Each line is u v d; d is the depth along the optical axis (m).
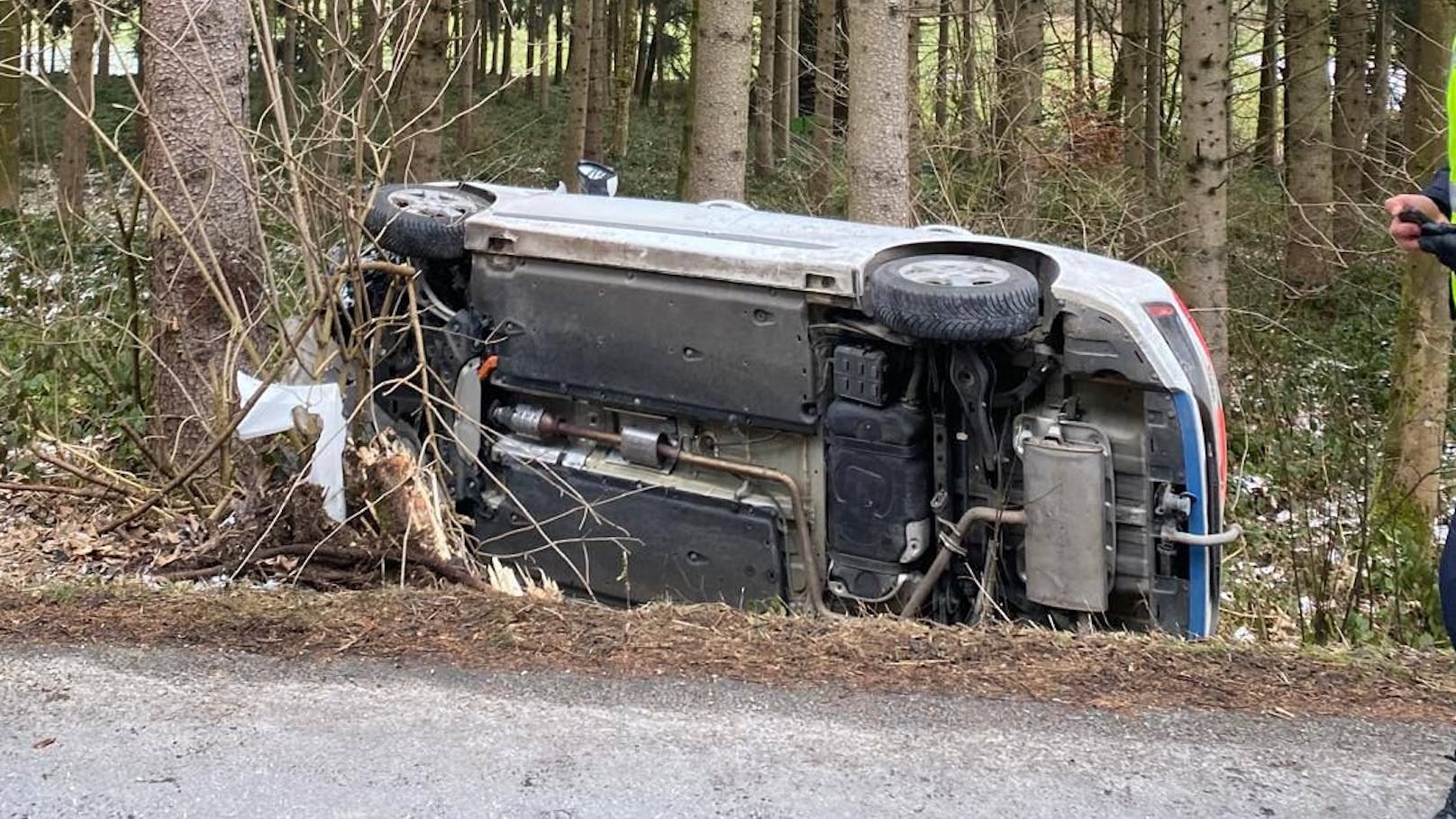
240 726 3.41
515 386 5.47
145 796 3.04
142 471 6.89
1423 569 6.01
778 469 5.08
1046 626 4.73
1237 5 18.05
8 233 12.86
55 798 3.03
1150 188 14.14
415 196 5.97
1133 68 15.61
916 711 3.53
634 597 5.40
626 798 3.04
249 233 6.46
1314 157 14.25
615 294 5.16
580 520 5.43
